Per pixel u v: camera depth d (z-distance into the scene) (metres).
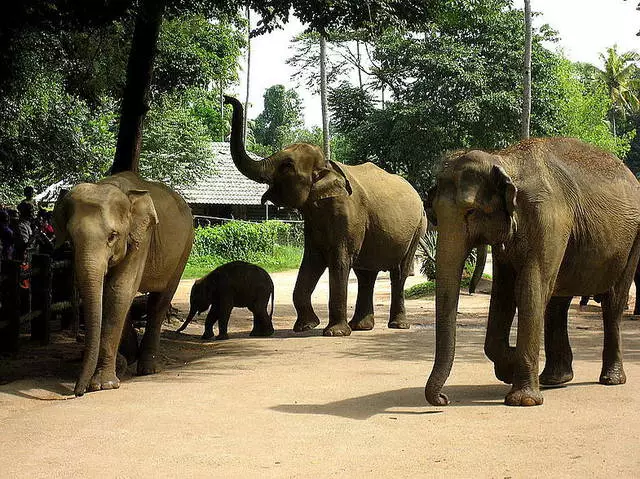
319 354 10.18
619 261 7.61
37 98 22.97
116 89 17.36
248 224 33.53
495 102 28.31
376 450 5.47
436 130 28.36
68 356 10.00
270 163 12.16
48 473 5.02
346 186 12.17
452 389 7.62
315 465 5.14
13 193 32.09
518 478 4.80
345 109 31.08
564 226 6.86
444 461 5.18
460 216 6.38
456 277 6.38
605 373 7.84
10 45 12.88
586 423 6.13
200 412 6.74
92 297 7.43
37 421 6.42
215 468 5.10
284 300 18.95
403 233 13.27
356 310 13.33
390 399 7.16
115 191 7.84
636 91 73.44
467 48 29.02
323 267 13.02
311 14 12.55
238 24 20.11
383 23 13.21
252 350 10.74
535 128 29.28
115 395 7.57
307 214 12.49
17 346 9.98
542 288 6.78
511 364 7.24
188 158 34.84
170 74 19.62
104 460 5.30
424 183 29.28
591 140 52.59
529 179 6.76
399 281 13.62
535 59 29.83
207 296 12.11
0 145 23.45
